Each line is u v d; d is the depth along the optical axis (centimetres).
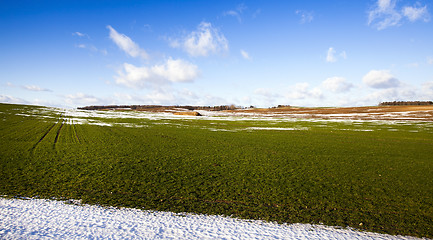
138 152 2248
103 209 1015
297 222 968
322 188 1377
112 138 3142
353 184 1467
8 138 2870
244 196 1223
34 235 779
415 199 1241
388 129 4984
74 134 3453
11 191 1171
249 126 5672
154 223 907
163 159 1986
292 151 2534
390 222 991
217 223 931
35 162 1756
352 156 2333
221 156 2184
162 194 1216
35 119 5547
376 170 1817
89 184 1319
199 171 1659
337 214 1052
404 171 1805
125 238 791
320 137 3766
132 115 8762
